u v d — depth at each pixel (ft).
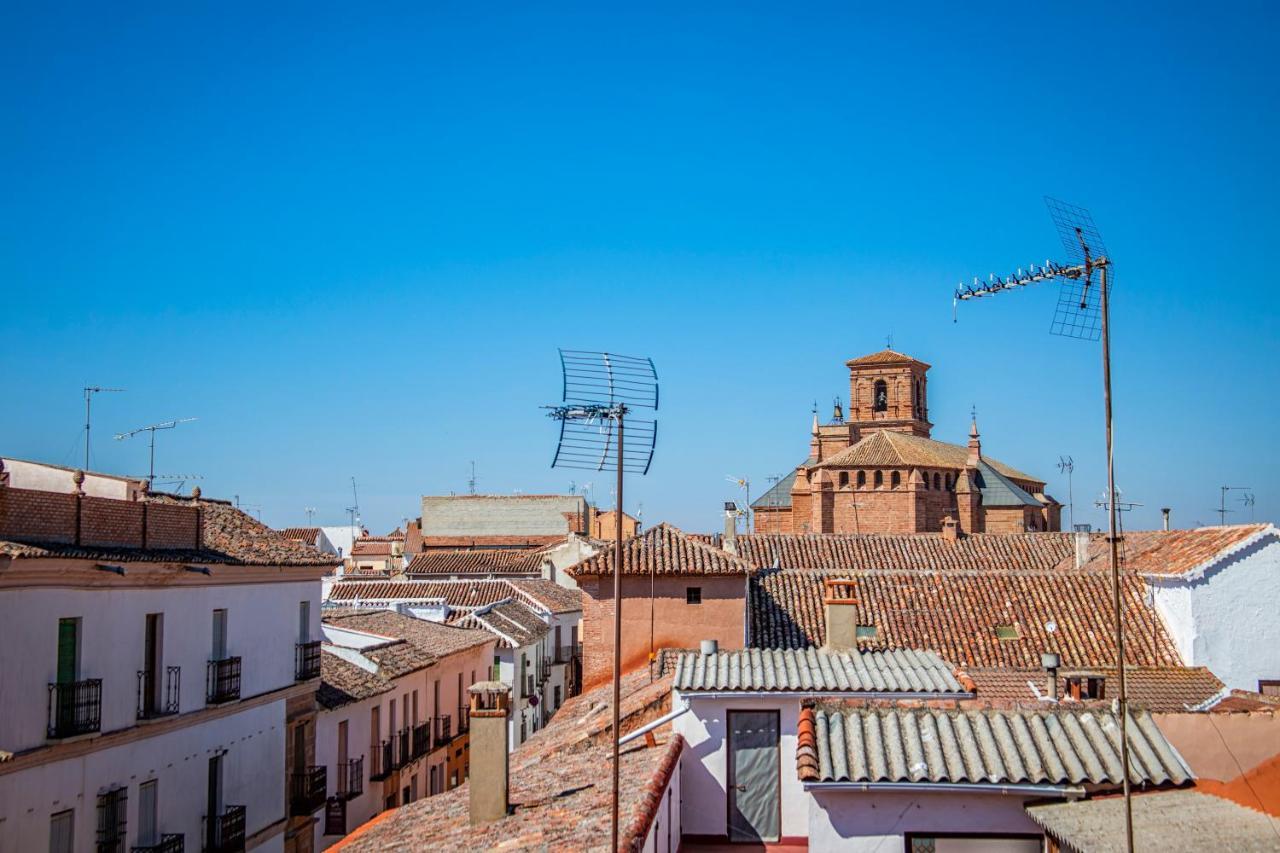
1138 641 136.98
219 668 102.06
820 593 151.33
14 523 80.07
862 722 67.77
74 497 86.38
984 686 119.96
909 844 62.95
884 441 303.68
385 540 416.46
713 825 72.38
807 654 82.17
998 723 67.00
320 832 126.31
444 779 172.45
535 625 228.63
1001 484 315.17
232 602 106.63
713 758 73.00
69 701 80.48
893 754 64.49
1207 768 66.85
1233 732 67.21
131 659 90.07
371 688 141.59
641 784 63.31
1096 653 135.13
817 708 69.15
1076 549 177.88
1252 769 63.62
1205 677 128.67
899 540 202.90
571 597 275.18
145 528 95.71
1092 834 57.36
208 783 101.45
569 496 425.28
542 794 70.90
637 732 73.97
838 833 63.26
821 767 63.52
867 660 79.87
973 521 302.66
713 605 138.62
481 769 68.08
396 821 79.56
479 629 202.08
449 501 427.33
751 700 73.41
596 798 65.05
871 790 62.75
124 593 89.10
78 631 83.71
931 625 142.61
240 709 107.04
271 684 114.11
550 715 235.20
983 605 146.00
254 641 110.83
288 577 117.70
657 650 138.31
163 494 113.91
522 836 59.57
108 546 90.53
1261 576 132.05
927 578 153.38
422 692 164.35
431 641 176.65
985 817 62.64
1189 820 59.00
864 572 155.94
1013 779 62.08
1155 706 119.03
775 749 73.15
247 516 124.98
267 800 112.68
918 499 290.56
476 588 243.19
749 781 72.84
